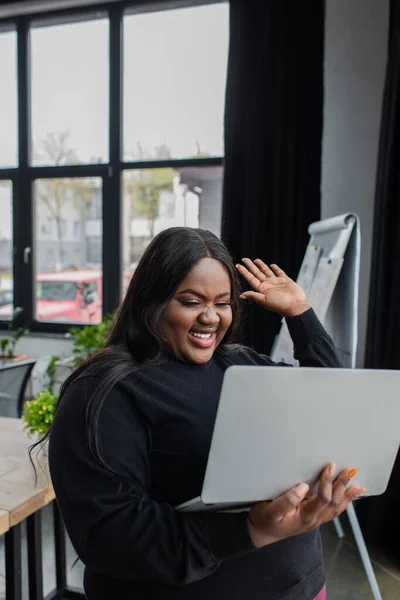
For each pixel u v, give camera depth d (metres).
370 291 2.99
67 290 4.59
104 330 3.49
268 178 3.54
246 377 0.68
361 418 0.77
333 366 1.07
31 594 1.84
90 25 4.32
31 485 1.51
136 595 0.87
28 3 4.29
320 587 0.99
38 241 4.64
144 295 0.89
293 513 0.75
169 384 0.88
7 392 2.83
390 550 2.71
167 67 4.14
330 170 3.55
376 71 3.43
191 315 0.87
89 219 4.46
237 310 1.04
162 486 0.88
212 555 0.77
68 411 0.84
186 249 0.87
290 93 3.46
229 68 3.58
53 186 4.54
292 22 3.44
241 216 3.62
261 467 0.74
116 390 0.85
